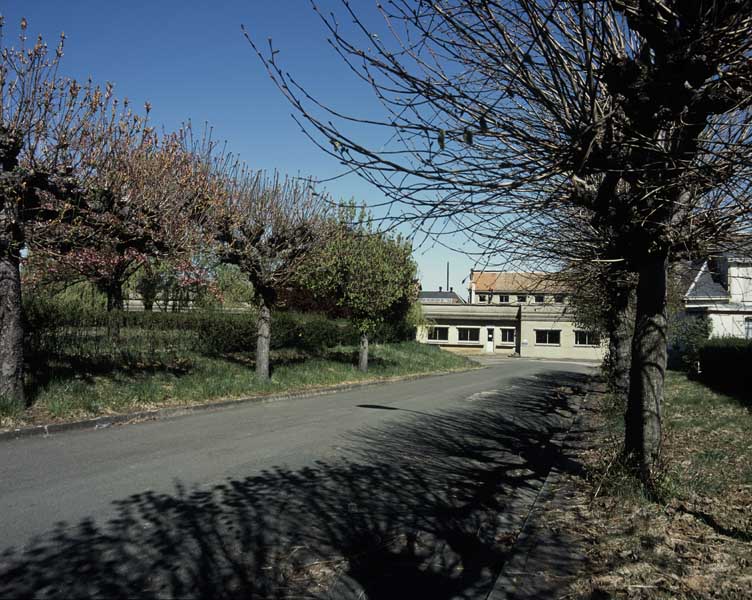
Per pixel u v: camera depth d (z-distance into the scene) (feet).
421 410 41.57
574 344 146.82
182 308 69.87
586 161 12.69
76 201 30.81
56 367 37.29
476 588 12.96
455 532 16.57
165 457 23.95
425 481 21.74
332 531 16.01
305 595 12.17
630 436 18.62
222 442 27.50
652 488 17.37
